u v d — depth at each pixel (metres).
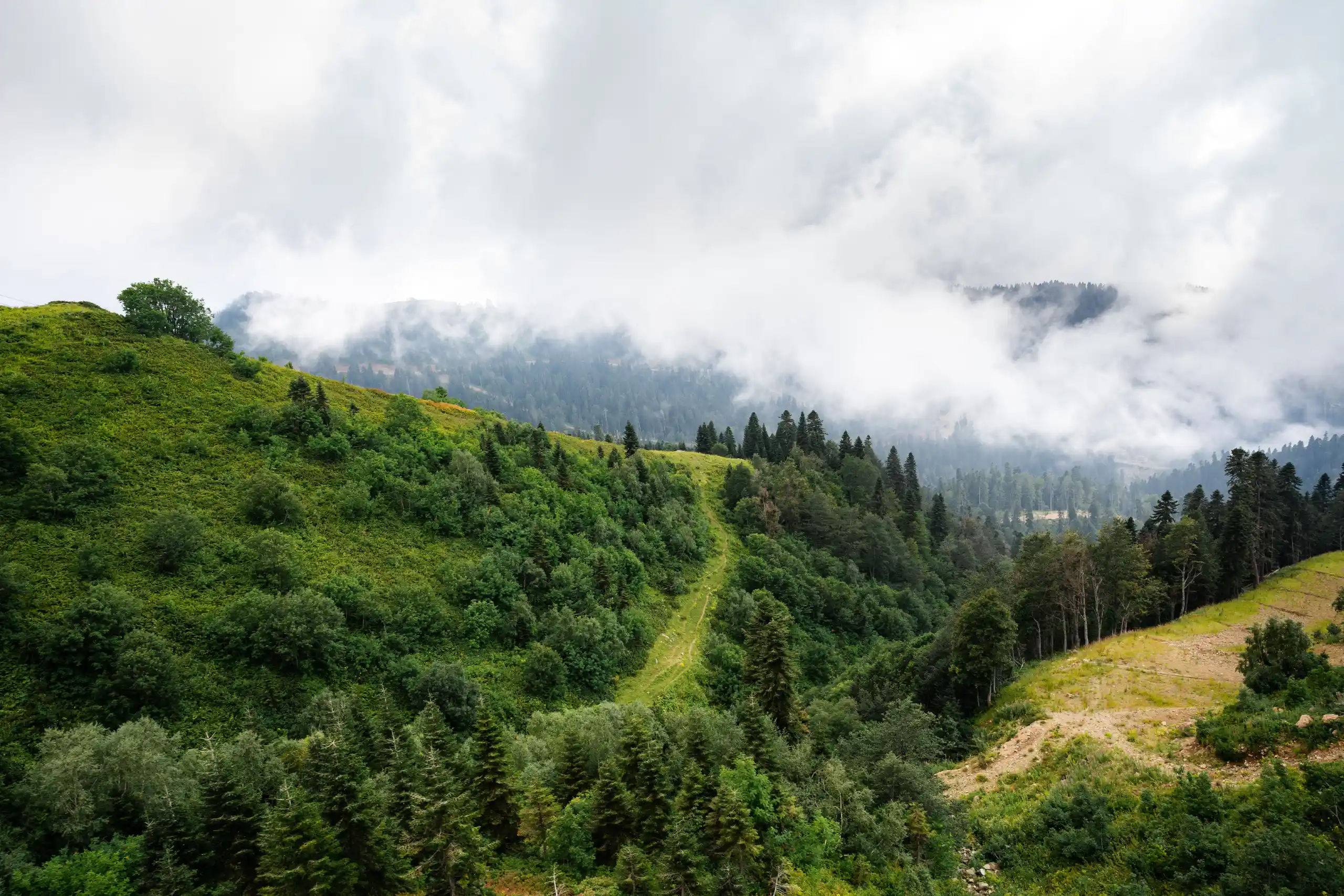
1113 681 52.41
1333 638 50.56
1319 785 25.94
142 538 59.16
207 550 60.84
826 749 46.41
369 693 56.78
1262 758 31.89
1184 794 30.08
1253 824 26.33
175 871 27.09
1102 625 75.88
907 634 110.50
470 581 73.31
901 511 155.62
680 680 76.81
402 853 28.84
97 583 51.22
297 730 49.28
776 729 52.19
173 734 44.91
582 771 39.06
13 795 33.09
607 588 85.06
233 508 67.69
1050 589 71.25
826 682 89.50
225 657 52.69
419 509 81.38
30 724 41.72
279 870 25.83
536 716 56.88
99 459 63.12
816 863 30.80
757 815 31.42
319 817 26.98
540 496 95.31
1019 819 35.62
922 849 32.53
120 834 32.25
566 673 69.88
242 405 82.75
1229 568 81.88
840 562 125.31
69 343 78.88
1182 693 47.88
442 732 41.31
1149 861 27.28
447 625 68.50
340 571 67.19
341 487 78.94
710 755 38.16
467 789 35.66
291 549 65.25
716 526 128.62
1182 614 78.75
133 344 84.00
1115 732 41.97
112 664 46.38
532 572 79.31
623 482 115.69
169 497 65.50
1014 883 30.81
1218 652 55.75
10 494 56.91
